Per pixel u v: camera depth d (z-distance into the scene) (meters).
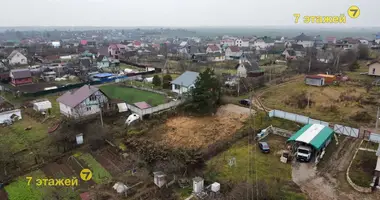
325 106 32.94
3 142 26.66
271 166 21.28
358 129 25.20
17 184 20.42
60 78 54.47
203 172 20.84
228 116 31.98
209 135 27.20
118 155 24.58
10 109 35.09
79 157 24.42
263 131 26.73
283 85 44.88
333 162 21.48
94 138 26.33
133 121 30.25
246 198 16.98
